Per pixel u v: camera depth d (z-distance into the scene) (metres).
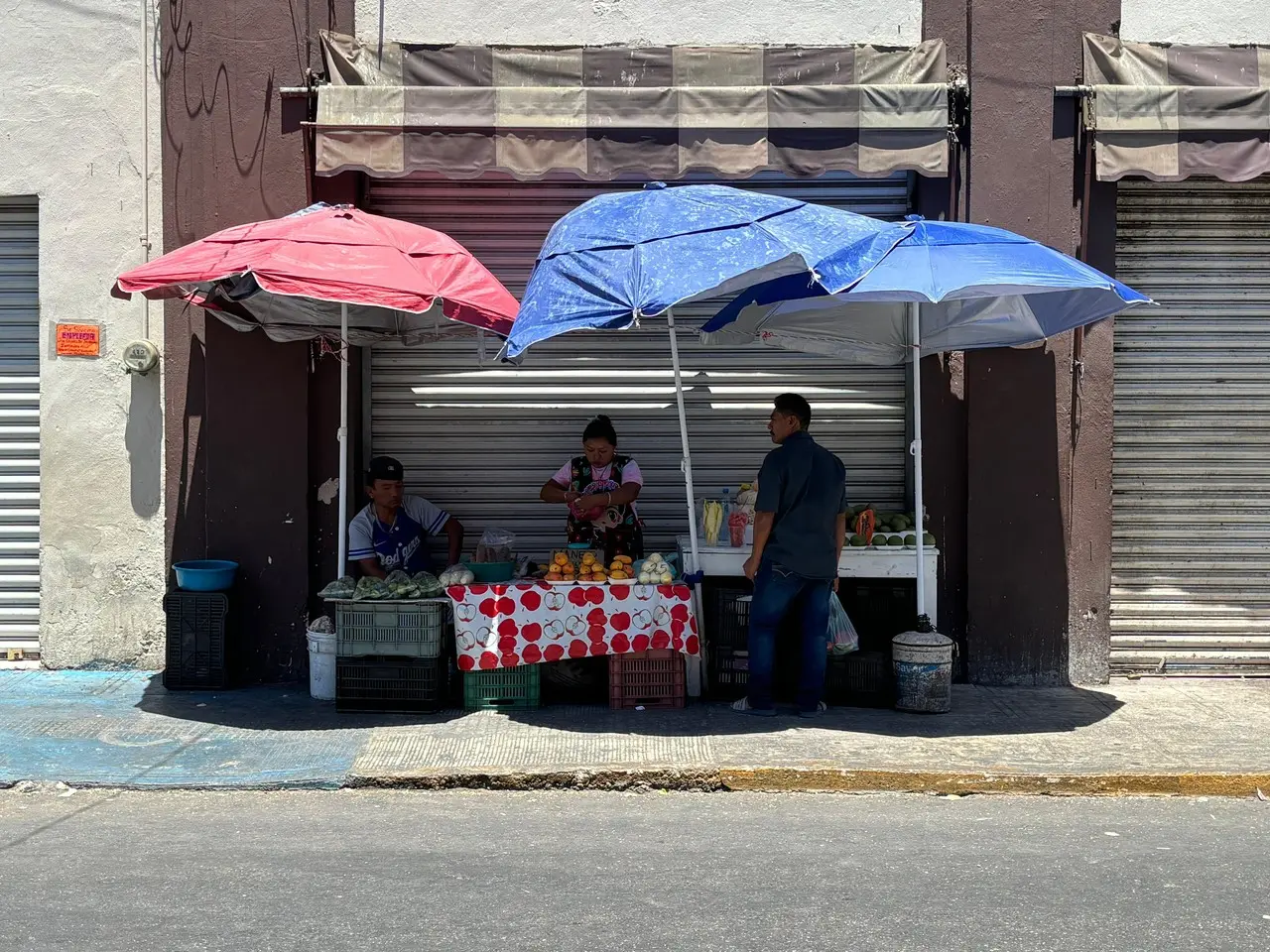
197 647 7.93
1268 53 8.12
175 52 8.16
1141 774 6.32
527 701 7.53
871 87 7.94
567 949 4.18
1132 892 4.80
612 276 6.57
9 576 8.48
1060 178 8.17
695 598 7.69
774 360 8.55
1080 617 8.28
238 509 8.20
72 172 8.23
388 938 4.26
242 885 4.80
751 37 8.33
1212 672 8.50
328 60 8.04
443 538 8.57
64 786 6.18
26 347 8.44
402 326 8.16
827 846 5.36
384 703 7.40
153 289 7.02
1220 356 8.41
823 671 7.40
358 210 7.45
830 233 6.77
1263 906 4.65
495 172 8.34
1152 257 8.40
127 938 4.24
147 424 8.31
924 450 8.29
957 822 5.77
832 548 7.28
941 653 7.44
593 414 8.58
